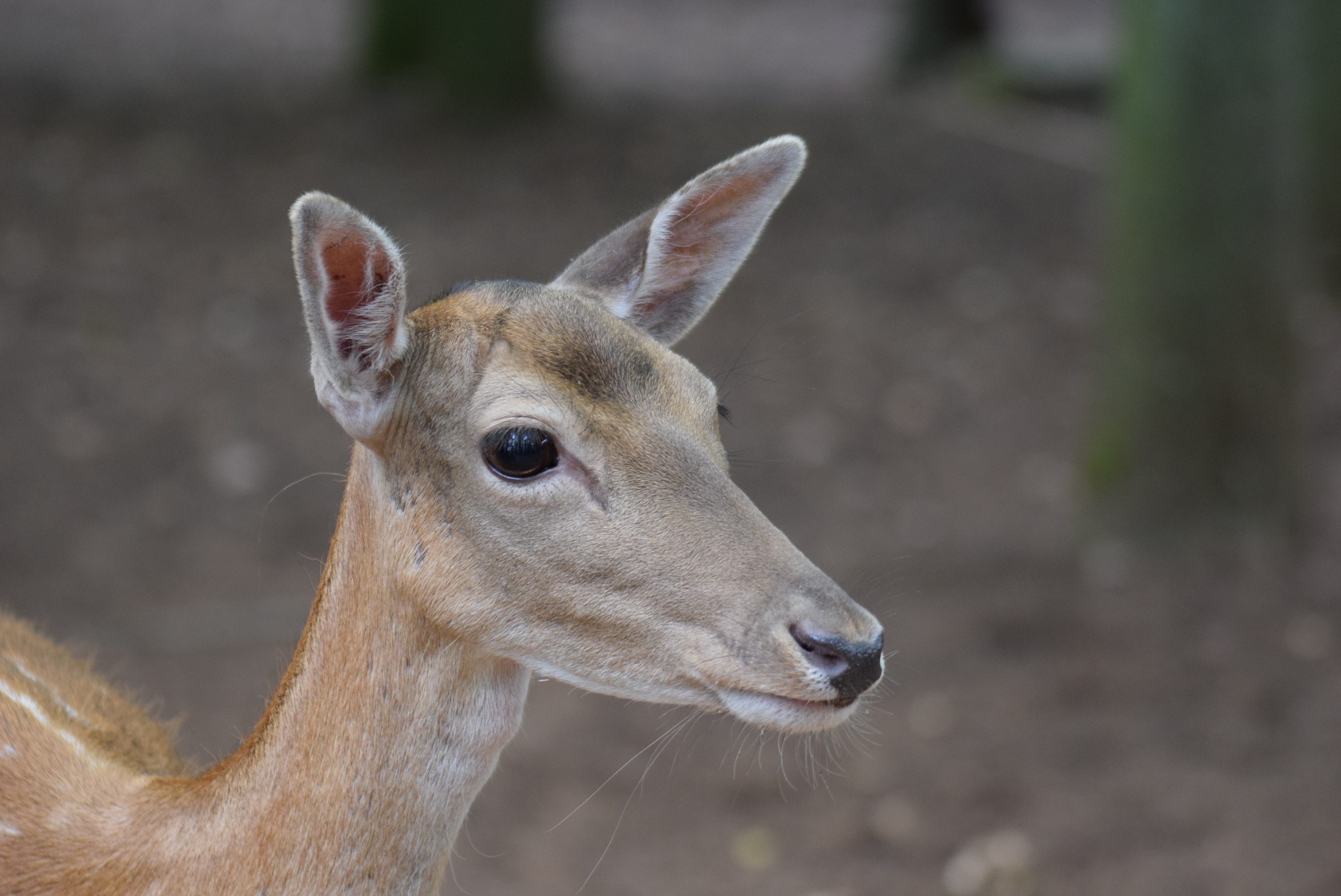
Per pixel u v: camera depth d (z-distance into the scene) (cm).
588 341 286
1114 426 788
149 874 280
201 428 893
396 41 1725
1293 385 770
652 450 279
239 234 1224
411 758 278
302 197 259
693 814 594
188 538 778
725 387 1012
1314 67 1138
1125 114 766
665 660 275
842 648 266
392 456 282
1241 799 577
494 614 278
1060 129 1802
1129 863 545
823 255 1293
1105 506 796
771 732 649
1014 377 1075
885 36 2641
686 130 1647
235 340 1021
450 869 543
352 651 279
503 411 274
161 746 361
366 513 286
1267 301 753
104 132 1470
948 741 636
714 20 2788
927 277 1261
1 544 739
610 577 274
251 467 859
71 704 355
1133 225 766
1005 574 783
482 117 1602
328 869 275
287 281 1136
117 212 1235
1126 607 736
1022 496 894
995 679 682
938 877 548
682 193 329
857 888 543
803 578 272
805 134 1686
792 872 556
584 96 1766
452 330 284
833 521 851
